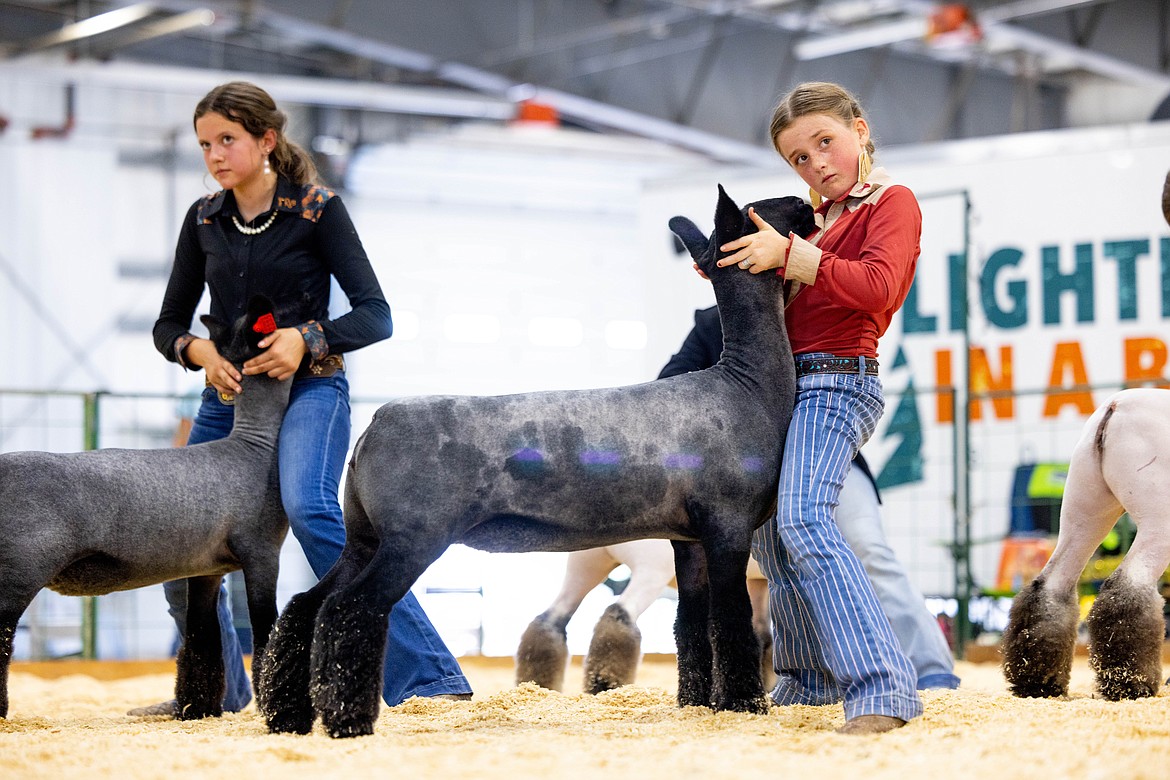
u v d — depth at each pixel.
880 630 5.80
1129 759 4.91
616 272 33.84
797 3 26.48
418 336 31.61
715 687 6.12
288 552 22.67
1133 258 16.20
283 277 7.18
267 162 7.21
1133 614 7.41
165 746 5.47
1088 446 7.80
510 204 32.72
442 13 25.72
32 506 6.09
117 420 25.58
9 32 25.91
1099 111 32.88
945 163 17.19
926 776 4.53
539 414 5.82
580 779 4.48
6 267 25.23
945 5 25.08
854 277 5.95
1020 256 16.70
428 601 17.38
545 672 9.60
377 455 5.72
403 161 30.48
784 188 17.34
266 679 5.91
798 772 4.59
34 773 4.83
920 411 16.88
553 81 27.31
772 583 7.53
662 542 9.60
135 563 6.36
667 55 29.09
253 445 6.80
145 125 27.31
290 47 28.72
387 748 5.21
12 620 6.07
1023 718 6.11
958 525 14.70
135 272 26.64
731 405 6.05
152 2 22.55
